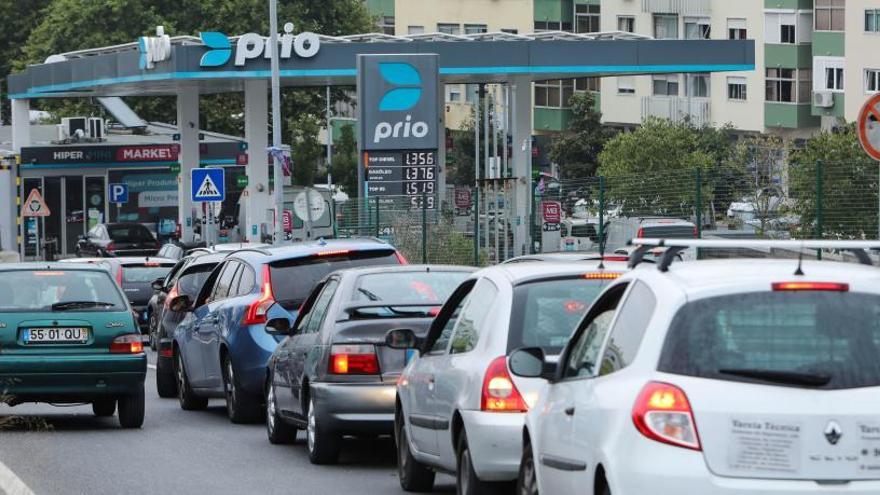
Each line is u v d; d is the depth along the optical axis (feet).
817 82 602.44
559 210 261.24
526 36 395.55
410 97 360.07
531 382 84.17
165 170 543.80
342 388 112.06
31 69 481.05
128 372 137.39
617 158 479.00
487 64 393.70
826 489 56.24
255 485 106.93
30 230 540.11
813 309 58.54
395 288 117.29
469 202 315.17
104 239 459.73
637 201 236.43
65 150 538.88
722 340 58.23
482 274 93.91
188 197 458.09
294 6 590.14
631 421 58.29
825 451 56.54
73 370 135.44
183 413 161.68
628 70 394.52
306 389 118.93
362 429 112.27
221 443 133.18
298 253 144.36
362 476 111.75
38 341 135.64
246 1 580.71
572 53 393.91
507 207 303.48
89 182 545.44
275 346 142.51
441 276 119.44
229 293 153.38
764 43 621.72
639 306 62.64
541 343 85.40
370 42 398.83
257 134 425.28
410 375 100.73
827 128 598.34
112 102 559.38
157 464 118.73
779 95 617.21
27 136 521.24
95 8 575.38
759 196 210.59
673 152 472.03
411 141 360.07
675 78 652.48
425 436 96.07
